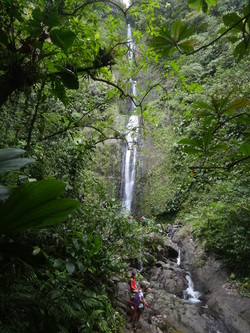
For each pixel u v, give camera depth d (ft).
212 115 3.69
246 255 18.66
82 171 12.36
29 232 7.41
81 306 7.89
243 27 3.45
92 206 12.41
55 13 4.78
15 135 10.54
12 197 2.97
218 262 20.95
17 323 4.61
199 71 39.65
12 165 3.66
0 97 5.18
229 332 14.90
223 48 39.32
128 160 44.16
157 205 37.17
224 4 39.55
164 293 18.13
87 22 7.52
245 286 17.67
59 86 6.66
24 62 5.67
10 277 5.62
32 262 3.94
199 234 24.56
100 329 8.95
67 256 8.70
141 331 13.01
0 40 5.11
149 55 9.18
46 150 10.67
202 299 18.74
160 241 24.39
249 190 20.44
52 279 7.23
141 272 20.65
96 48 7.59
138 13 8.61
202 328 14.99
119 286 14.96
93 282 10.64
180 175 36.47
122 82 10.77
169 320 15.29
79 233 9.25
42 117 10.07
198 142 3.74
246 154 3.62
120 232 11.98
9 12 5.19
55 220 3.34
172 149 39.29
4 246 3.92
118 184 42.39
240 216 19.40
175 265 23.26
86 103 13.04
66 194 10.57
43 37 5.24
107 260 10.73
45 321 5.31
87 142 12.09
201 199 31.27
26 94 6.05
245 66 29.04
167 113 43.24
